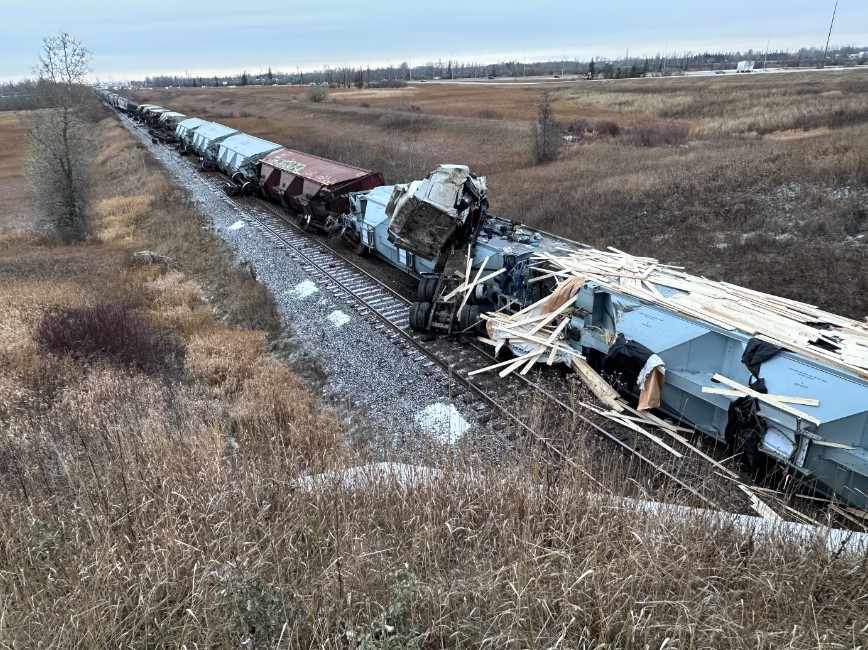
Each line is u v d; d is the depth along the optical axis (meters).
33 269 21.27
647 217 22.09
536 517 5.80
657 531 5.47
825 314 9.94
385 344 13.55
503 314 13.39
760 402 8.43
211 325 15.80
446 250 14.82
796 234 18.42
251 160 29.52
